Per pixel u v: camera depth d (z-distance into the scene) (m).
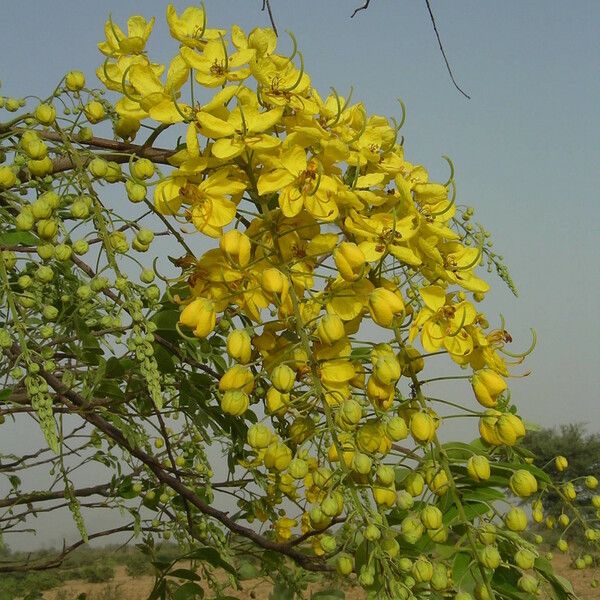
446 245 0.67
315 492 0.73
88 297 0.67
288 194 0.61
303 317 0.62
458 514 0.62
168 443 0.92
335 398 0.59
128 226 0.66
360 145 0.67
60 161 0.67
